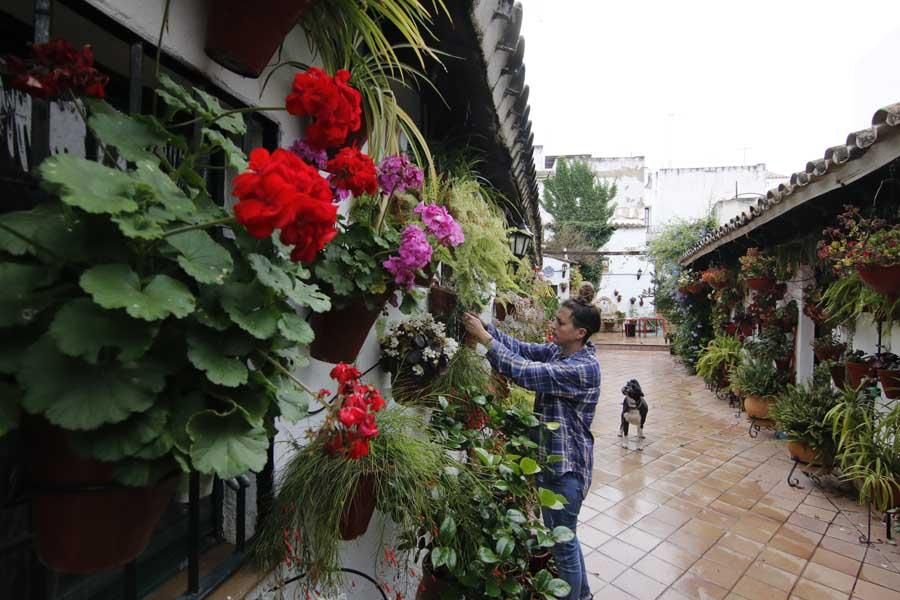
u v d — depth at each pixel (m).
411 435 1.71
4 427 0.60
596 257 24.86
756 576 3.10
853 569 3.17
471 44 1.99
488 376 2.59
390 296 1.59
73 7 0.92
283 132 1.57
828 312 4.57
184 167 0.93
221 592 1.31
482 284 2.48
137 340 0.68
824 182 3.78
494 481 1.85
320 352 1.55
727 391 8.30
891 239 3.18
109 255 0.72
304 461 1.47
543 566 2.30
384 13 1.46
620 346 17.81
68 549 0.78
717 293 9.33
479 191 2.82
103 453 0.68
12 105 1.00
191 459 0.74
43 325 0.67
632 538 3.55
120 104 1.29
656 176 24.27
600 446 5.70
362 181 1.24
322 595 1.50
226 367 0.81
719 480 4.66
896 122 2.77
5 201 0.98
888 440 3.86
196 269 0.79
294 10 1.12
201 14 1.17
